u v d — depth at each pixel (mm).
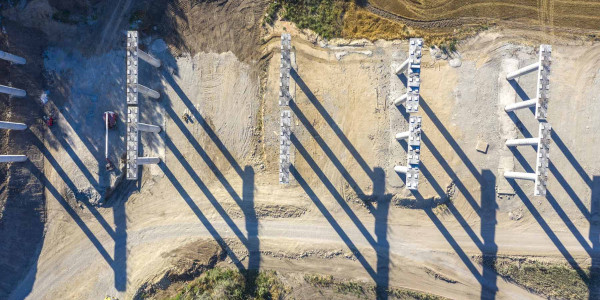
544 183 21609
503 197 25125
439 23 25406
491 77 25203
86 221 25625
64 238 25578
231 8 25672
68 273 25531
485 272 25219
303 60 25641
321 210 25531
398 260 25375
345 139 25531
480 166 25188
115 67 25531
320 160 25594
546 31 25094
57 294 25469
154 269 25500
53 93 25516
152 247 25656
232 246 25625
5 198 25016
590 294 24672
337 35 25656
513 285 25203
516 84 25047
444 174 25297
